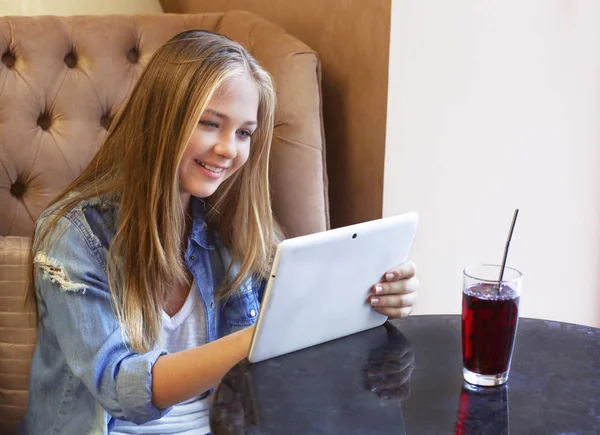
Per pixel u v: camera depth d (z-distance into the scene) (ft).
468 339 3.24
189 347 4.46
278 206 5.48
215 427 2.96
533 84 5.98
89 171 4.37
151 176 4.09
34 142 5.47
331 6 5.80
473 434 2.87
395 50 5.40
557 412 3.04
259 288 4.77
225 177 4.31
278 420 2.98
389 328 3.89
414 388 3.24
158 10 7.06
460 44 5.64
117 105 5.66
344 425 2.94
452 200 5.91
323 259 3.43
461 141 5.82
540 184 6.23
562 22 5.95
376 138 5.60
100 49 5.68
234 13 6.10
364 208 5.82
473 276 3.42
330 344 3.69
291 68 5.46
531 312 6.53
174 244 4.21
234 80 4.08
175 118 4.03
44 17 5.70
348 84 5.78
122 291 4.09
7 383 5.09
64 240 4.07
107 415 4.13
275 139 5.46
